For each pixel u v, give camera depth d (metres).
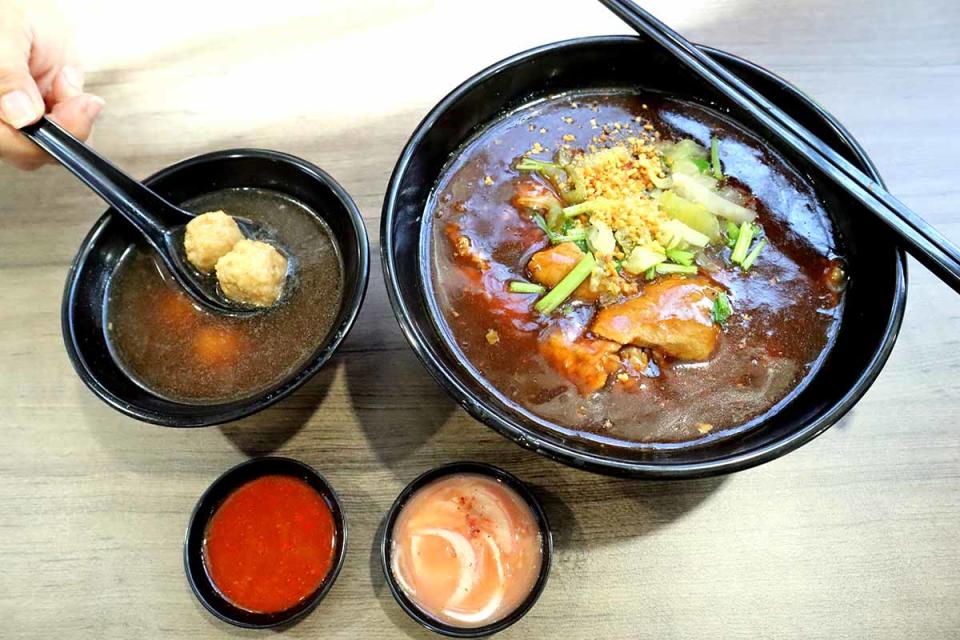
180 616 0.30
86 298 0.33
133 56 0.45
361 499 0.32
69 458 0.33
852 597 0.30
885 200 0.29
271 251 0.34
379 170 0.40
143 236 0.35
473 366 0.31
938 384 0.34
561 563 0.31
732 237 0.33
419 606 0.29
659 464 0.26
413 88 0.43
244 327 0.34
